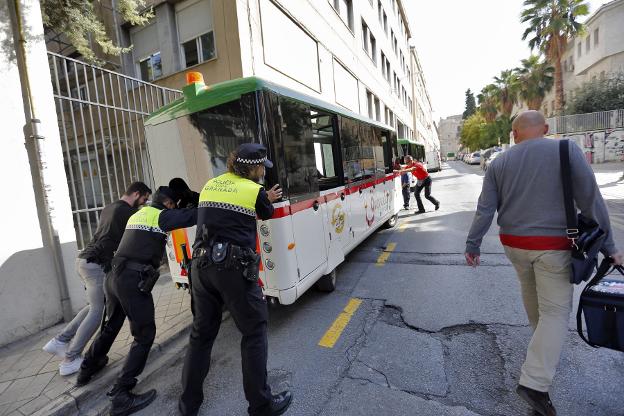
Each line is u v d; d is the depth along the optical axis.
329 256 4.43
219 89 3.54
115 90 9.28
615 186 11.24
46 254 4.15
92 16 5.73
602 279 2.40
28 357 3.50
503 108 40.09
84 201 5.05
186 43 8.74
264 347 2.37
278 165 3.42
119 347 3.56
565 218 2.13
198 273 2.37
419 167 9.85
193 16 8.48
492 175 2.44
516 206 2.29
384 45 22.30
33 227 4.05
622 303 2.10
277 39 9.09
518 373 2.71
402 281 4.85
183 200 3.16
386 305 4.14
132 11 5.81
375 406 2.48
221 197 2.39
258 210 2.49
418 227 8.20
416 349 3.16
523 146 2.30
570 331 3.21
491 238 6.55
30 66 4.05
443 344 3.21
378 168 7.04
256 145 2.52
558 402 2.36
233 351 3.44
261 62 8.38
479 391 2.55
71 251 4.36
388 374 2.84
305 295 4.64
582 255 2.07
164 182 4.27
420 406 2.45
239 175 2.50
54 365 3.30
